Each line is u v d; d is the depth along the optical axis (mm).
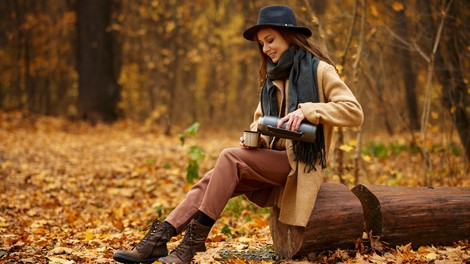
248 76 26969
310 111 3346
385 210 3713
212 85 27797
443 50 7691
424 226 3789
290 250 3680
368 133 11000
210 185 3508
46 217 6039
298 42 3598
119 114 17875
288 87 3545
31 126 15203
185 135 7000
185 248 3508
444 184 6941
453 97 7574
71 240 4531
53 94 29703
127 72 24922
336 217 3570
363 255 3613
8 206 6355
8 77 26016
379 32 7859
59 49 25281
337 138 6051
